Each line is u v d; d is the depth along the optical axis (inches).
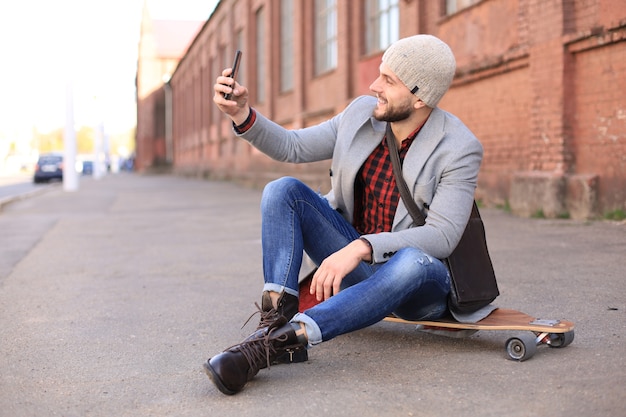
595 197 287.1
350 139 109.7
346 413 86.4
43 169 1293.1
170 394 96.7
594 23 283.4
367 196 111.8
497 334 122.0
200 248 268.2
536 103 318.3
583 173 296.8
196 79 1518.2
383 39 513.7
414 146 104.8
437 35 426.3
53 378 105.7
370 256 98.9
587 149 293.6
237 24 1037.8
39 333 135.4
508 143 353.4
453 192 103.0
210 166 1326.3
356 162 108.9
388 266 97.9
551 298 150.8
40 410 91.5
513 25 341.1
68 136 886.4
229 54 1091.3
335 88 600.7
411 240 100.0
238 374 92.7
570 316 134.1
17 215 465.4
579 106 297.6
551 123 307.9
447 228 101.3
